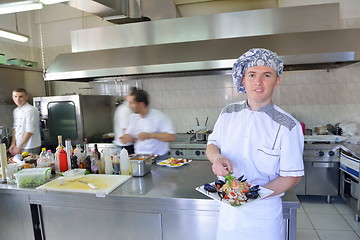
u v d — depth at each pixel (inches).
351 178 107.9
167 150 95.0
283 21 107.8
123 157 70.7
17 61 138.8
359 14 120.2
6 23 145.0
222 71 128.2
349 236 91.4
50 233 65.8
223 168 41.5
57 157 74.4
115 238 60.9
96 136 140.0
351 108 126.3
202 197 53.6
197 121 144.4
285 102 133.0
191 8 125.6
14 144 122.7
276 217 42.5
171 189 58.9
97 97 141.2
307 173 118.4
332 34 98.6
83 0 86.0
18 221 67.1
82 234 63.2
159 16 120.0
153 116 90.2
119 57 115.3
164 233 57.3
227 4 121.1
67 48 159.5
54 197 62.6
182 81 144.3
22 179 64.4
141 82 149.6
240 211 42.1
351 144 113.3
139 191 58.3
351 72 124.6
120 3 104.3
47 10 159.0
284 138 39.4
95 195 57.4
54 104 130.8
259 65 38.4
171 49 111.3
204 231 54.6
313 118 130.9
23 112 117.8
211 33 114.6
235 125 44.8
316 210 112.3
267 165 41.4
